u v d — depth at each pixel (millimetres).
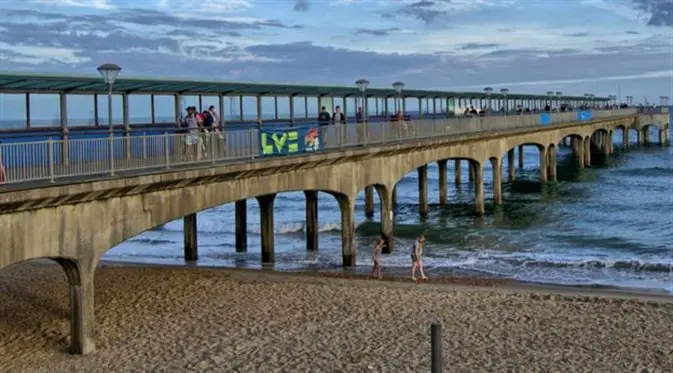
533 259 32219
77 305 17391
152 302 22594
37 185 15570
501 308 21750
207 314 21141
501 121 49062
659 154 95438
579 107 89750
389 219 33562
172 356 17453
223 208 59281
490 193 60219
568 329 19609
